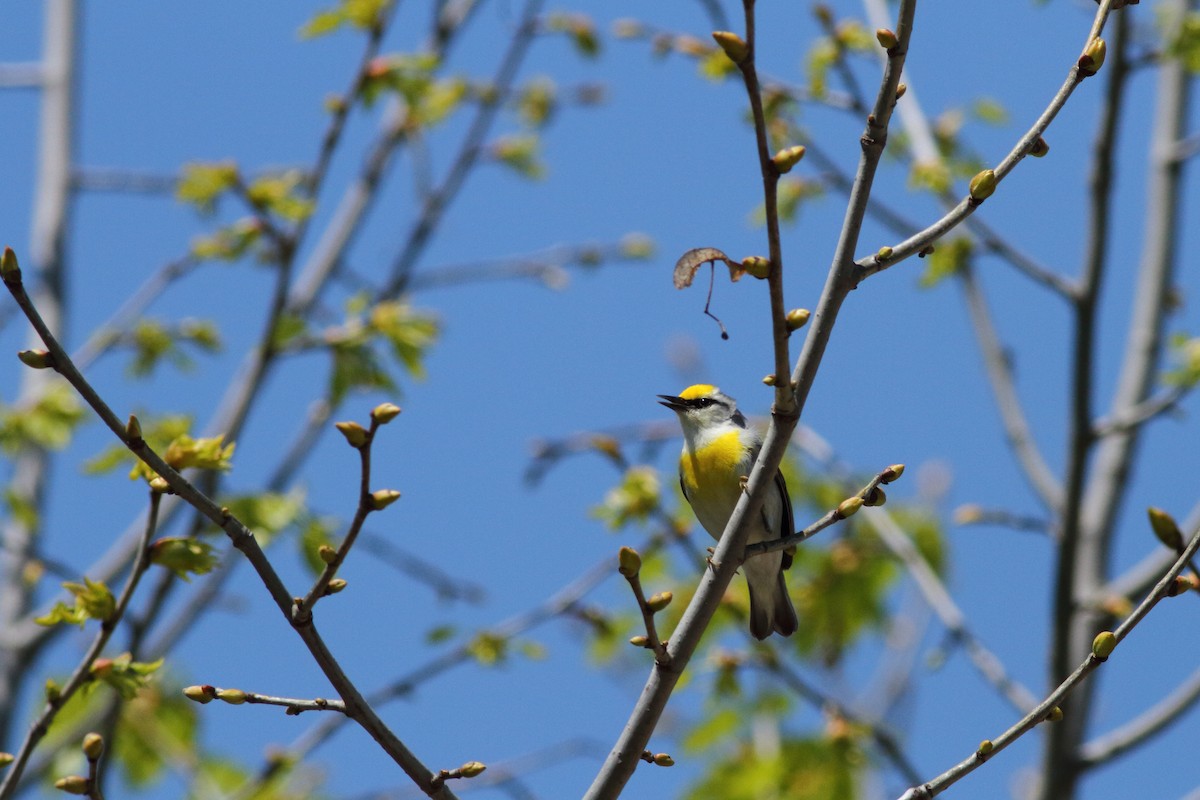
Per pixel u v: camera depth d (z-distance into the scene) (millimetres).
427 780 6035
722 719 12688
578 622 13570
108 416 5652
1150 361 13570
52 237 14656
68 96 15539
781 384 5977
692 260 5773
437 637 12508
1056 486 12797
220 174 12539
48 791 11695
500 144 15953
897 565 13859
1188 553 6129
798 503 14422
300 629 5855
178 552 6574
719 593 6285
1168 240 14086
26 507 12727
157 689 12969
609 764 6223
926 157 13711
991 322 13773
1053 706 6098
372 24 13195
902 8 5961
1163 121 14570
